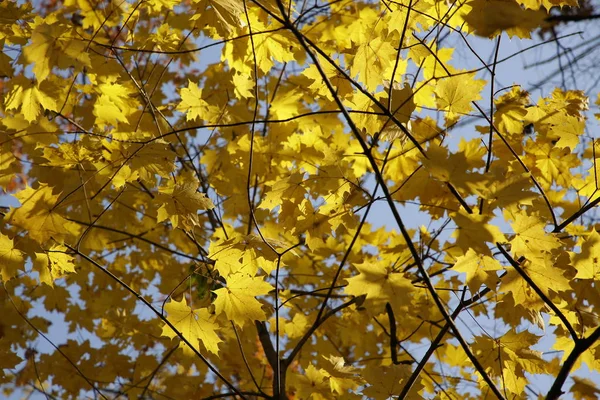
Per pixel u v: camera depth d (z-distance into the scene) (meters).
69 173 3.06
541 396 2.92
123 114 2.89
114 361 3.77
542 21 1.91
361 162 3.30
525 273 2.13
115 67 2.73
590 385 2.83
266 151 3.11
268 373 3.88
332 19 3.22
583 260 2.21
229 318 2.39
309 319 3.69
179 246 4.07
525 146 2.96
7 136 2.57
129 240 4.03
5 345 3.50
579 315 2.41
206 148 3.77
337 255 3.80
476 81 2.87
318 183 2.66
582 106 2.82
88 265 4.02
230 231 3.13
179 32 3.59
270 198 2.51
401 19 2.45
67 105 2.87
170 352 3.63
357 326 3.76
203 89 3.69
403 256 3.49
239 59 2.80
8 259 2.37
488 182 1.82
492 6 1.96
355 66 2.32
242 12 2.47
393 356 3.10
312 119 3.40
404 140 2.58
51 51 2.26
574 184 2.92
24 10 2.79
